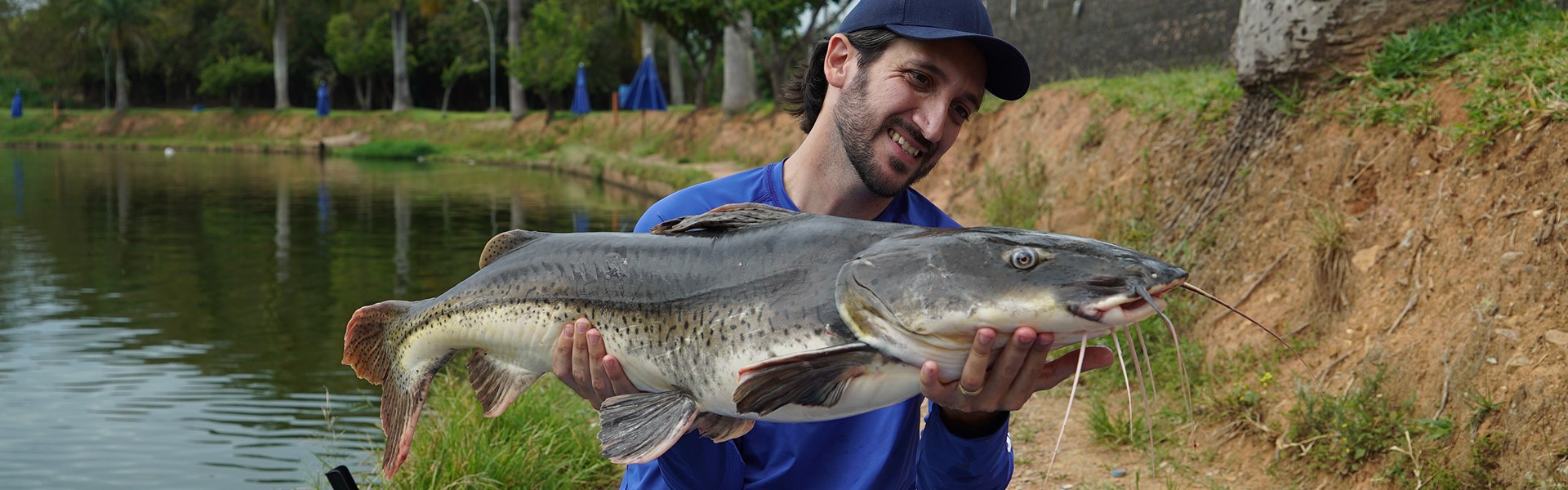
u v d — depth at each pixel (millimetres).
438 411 5875
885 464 2396
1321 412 4742
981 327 1754
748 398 1774
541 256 2213
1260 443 5000
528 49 48625
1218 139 7211
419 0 57969
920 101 2191
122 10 68375
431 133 54375
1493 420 4109
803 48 32156
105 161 46000
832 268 1901
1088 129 9633
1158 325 6312
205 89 67562
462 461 5062
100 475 6086
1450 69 5590
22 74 79125
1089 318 1716
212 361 8789
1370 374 4805
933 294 1782
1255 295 5957
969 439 2191
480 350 2309
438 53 64375
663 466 2238
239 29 70750
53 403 7539
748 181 2404
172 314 10812
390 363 2461
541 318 2162
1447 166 5152
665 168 28984
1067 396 6246
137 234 18422
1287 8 6316
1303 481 4652
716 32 34875
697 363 1977
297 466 6191
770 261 1959
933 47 2168
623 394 2096
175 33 70562
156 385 8031
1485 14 5887
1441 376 4465
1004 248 1789
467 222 20172
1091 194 8938
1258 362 5496
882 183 2268
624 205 24062
